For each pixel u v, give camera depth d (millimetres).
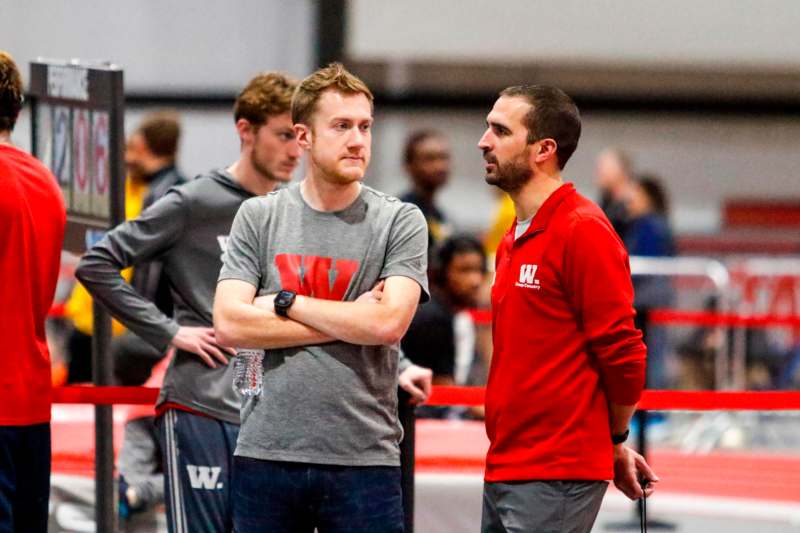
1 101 10539
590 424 9734
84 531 14938
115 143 12234
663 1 34656
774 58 34781
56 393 12094
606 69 34969
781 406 11914
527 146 9852
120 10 34219
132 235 11469
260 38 34500
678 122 35500
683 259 29625
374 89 34875
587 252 9508
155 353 15602
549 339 9734
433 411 18125
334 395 9469
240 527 9727
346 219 9781
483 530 10234
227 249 9969
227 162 34875
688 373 24953
